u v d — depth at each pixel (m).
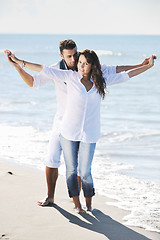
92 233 4.00
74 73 4.18
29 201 4.75
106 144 8.95
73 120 4.21
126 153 8.15
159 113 13.58
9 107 14.23
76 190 4.48
